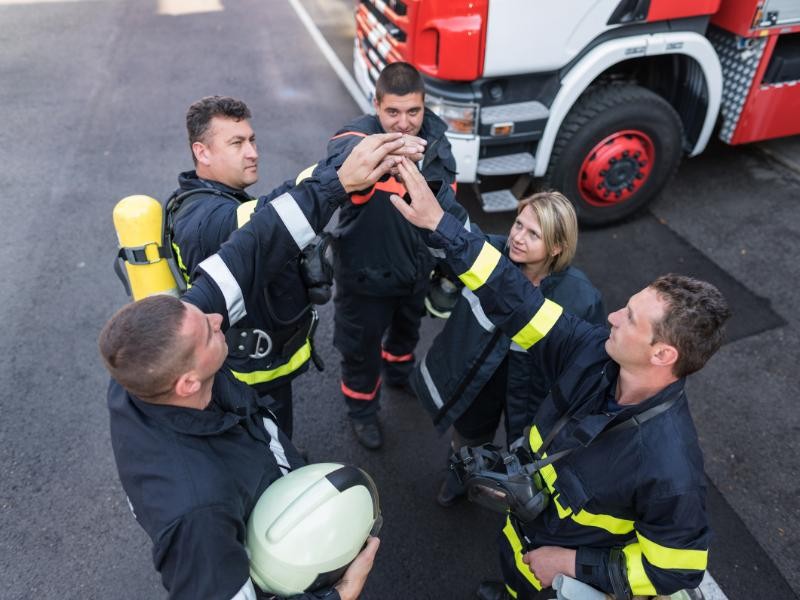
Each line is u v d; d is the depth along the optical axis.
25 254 4.10
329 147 2.27
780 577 2.43
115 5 8.47
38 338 3.51
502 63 3.39
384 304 2.55
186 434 1.24
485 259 1.57
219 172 1.99
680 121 4.05
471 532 2.62
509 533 1.95
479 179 3.92
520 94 3.62
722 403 3.15
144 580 2.45
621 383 1.48
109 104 5.97
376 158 1.54
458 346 2.21
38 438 2.98
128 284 2.11
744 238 4.28
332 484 1.30
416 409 3.18
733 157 5.18
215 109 1.91
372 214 2.27
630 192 4.21
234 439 1.35
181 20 7.98
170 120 5.70
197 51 7.10
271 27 7.79
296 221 1.55
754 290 3.83
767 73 4.07
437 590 2.42
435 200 1.56
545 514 1.69
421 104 2.30
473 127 3.60
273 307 1.97
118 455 1.24
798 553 2.51
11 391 3.21
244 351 2.00
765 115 4.20
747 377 3.29
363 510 1.32
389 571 2.48
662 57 4.15
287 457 1.56
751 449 2.93
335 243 2.40
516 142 3.73
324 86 6.35
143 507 1.18
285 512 1.26
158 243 1.98
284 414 2.33
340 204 1.63
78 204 4.58
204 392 1.30
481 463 1.81
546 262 2.06
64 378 3.29
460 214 1.95
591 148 3.97
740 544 2.54
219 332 1.32
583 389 1.56
